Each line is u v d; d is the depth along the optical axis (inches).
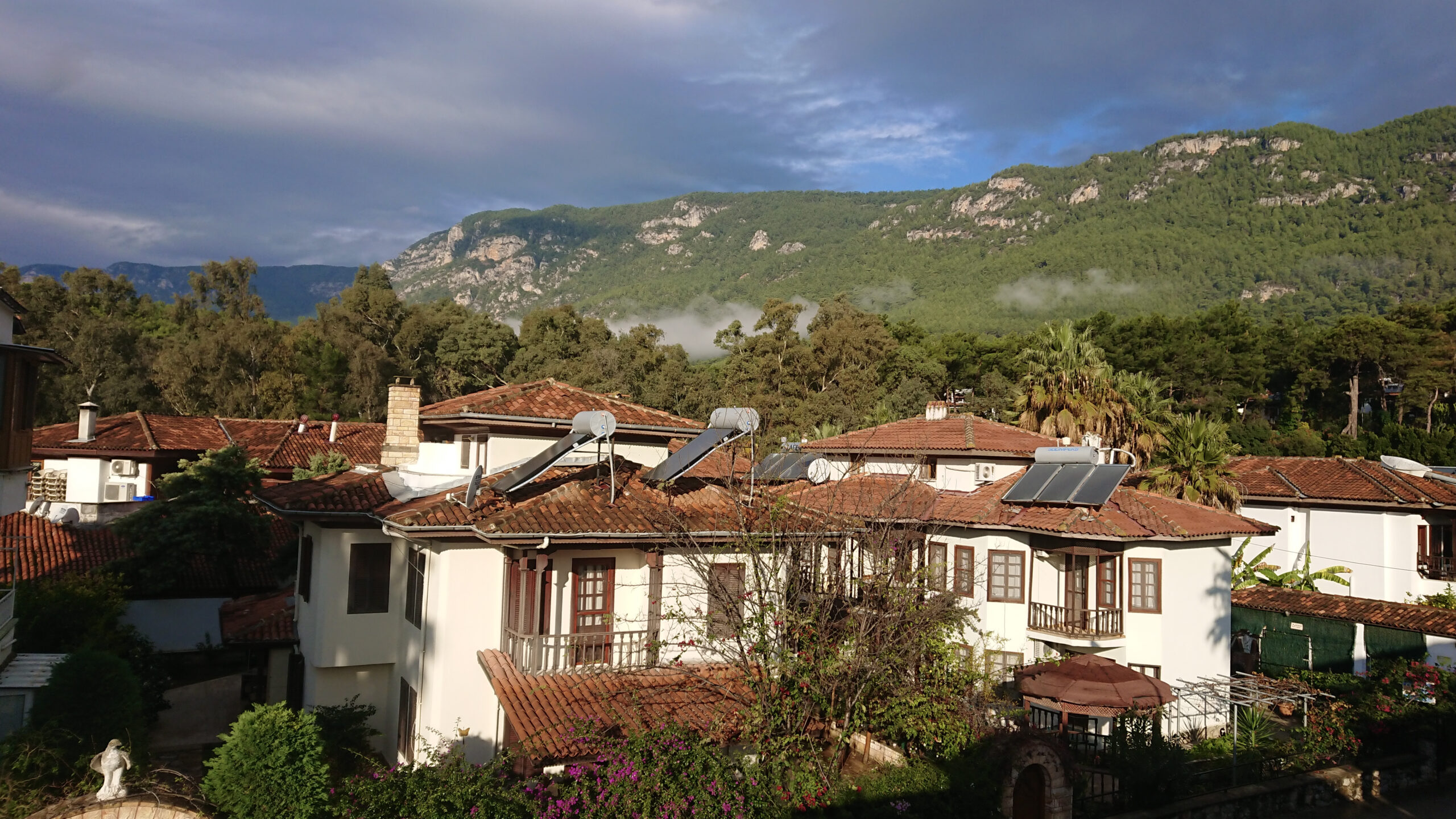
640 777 461.1
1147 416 1758.1
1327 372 3176.7
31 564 988.6
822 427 2130.9
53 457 1480.1
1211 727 946.7
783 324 3061.0
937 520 922.7
